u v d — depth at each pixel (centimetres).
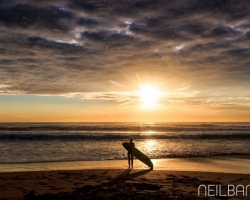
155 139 3422
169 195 748
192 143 2952
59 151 2162
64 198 686
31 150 2208
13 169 1352
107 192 766
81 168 1388
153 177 1098
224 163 1599
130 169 1333
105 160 1692
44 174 1161
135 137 3572
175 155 1950
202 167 1449
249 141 3228
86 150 2242
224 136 3769
